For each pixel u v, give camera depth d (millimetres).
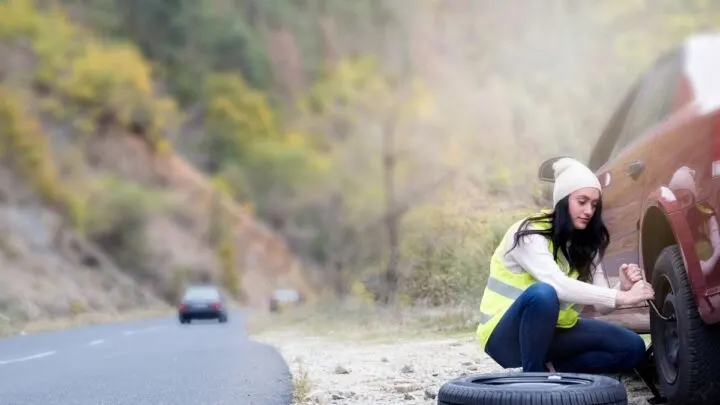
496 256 5227
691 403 4883
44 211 50000
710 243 4508
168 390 8516
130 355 13664
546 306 4828
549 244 5059
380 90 112562
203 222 74938
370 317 17344
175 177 78312
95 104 73438
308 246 98375
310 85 135000
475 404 4156
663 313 5125
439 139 55781
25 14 71188
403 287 16781
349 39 137875
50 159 57625
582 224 4992
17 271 42969
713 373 4727
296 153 106188
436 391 6930
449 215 14797
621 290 5055
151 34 119625
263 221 102438
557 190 5016
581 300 4855
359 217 53406
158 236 62375
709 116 4645
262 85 130375
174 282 61125
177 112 108062
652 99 6039
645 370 5566
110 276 51719
